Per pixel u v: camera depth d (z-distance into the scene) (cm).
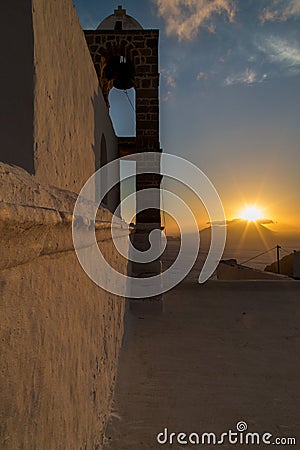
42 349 115
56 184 258
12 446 88
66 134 293
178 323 512
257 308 603
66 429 146
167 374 334
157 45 794
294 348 409
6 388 86
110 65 909
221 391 301
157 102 770
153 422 253
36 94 217
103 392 252
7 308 88
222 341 432
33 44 216
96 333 225
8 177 96
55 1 268
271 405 278
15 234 86
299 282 759
